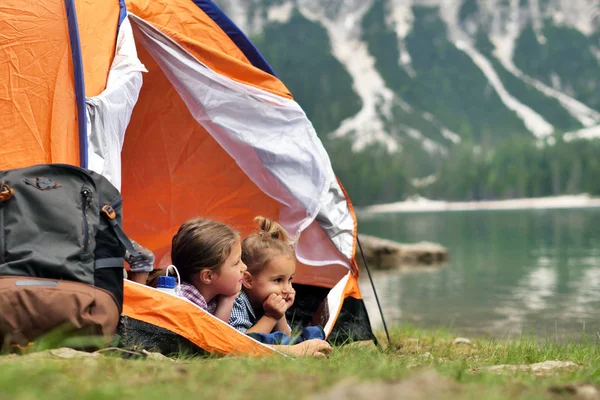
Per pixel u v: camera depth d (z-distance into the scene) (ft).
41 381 8.11
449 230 163.32
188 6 21.22
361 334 20.89
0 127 15.78
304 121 21.75
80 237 11.79
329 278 21.83
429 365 12.66
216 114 20.65
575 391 9.05
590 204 544.62
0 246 11.43
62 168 12.28
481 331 31.89
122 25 18.69
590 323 33.73
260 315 17.01
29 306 11.05
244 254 16.56
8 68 16.19
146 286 14.74
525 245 103.76
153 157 24.40
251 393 7.82
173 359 13.23
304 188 21.22
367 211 524.93
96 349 11.57
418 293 49.44
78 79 16.37
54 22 16.79
